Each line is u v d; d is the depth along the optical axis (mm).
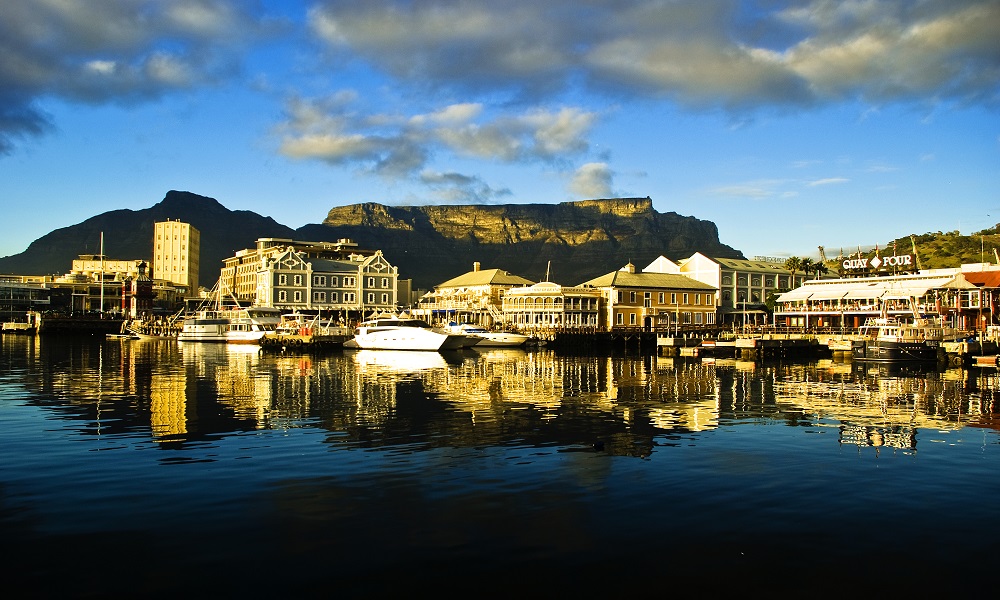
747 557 17047
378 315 121312
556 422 35281
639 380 57469
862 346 83312
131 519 19438
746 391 49156
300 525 19031
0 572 15977
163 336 141000
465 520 19469
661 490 22359
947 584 15688
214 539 17984
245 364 74625
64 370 64688
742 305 150000
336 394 46750
